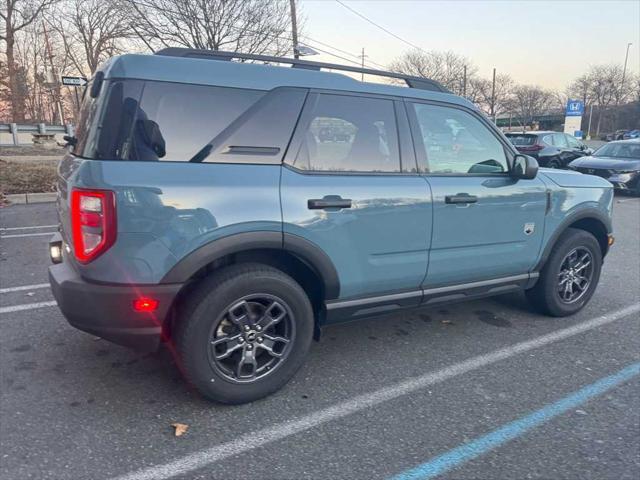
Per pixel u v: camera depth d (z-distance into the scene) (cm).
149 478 240
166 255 266
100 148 263
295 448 265
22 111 3369
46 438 266
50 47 3503
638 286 557
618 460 260
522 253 411
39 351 365
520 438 277
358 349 387
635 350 392
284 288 303
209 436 273
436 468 252
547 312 454
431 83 380
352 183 322
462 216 368
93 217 256
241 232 283
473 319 453
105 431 274
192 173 273
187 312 281
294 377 341
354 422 290
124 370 341
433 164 364
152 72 274
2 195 1007
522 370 357
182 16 1475
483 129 391
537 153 1595
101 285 264
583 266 462
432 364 364
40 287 501
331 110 322
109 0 1838
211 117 284
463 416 298
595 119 6556
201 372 287
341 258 321
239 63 298
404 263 349
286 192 297
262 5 1559
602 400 318
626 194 1349
